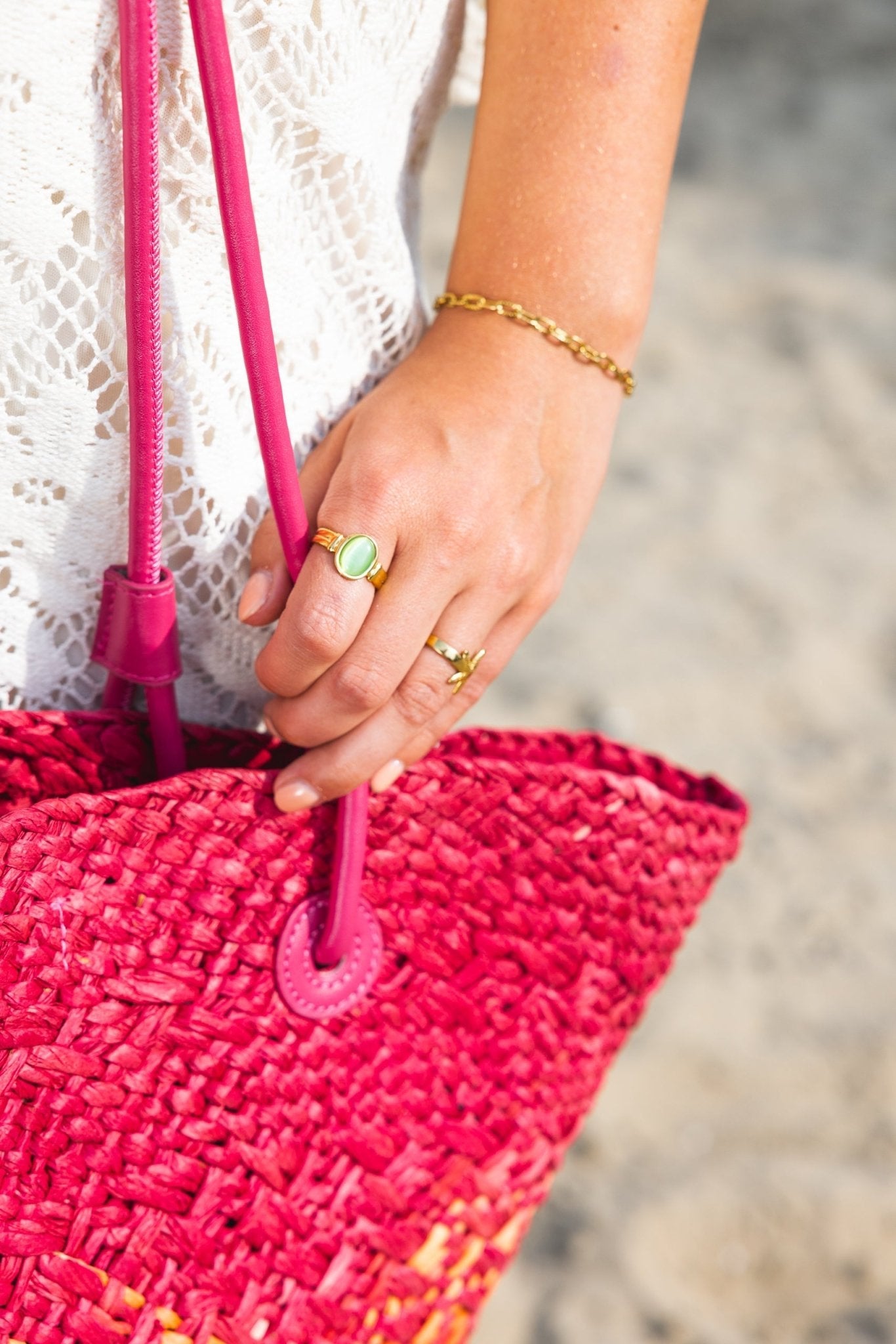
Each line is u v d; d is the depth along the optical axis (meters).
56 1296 0.56
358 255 0.63
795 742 1.86
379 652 0.56
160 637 0.59
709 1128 1.35
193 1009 0.60
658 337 2.75
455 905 0.67
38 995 0.56
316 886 0.63
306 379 0.64
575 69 0.60
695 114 3.74
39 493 0.59
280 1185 0.61
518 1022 0.69
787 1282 1.22
